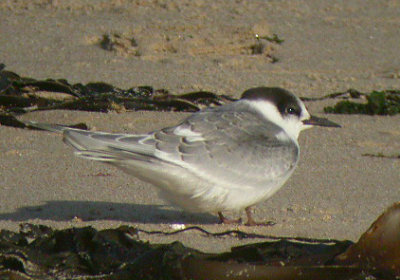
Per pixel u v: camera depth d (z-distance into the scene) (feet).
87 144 28.96
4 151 39.96
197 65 62.64
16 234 24.88
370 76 61.93
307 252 24.29
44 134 43.29
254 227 30.53
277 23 73.26
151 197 34.47
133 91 51.96
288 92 33.35
